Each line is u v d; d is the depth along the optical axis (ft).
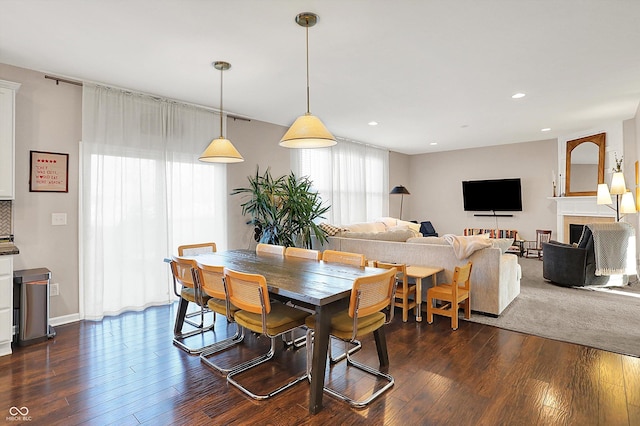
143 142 12.70
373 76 11.49
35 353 8.92
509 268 12.86
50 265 10.94
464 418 6.23
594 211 19.86
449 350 9.12
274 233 15.03
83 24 8.04
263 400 6.82
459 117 16.93
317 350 6.48
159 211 13.00
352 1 7.21
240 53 9.64
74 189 11.41
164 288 13.10
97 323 11.17
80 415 6.31
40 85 10.74
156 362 8.46
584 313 12.01
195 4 7.26
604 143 18.98
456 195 27.25
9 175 9.33
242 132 16.28
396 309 12.64
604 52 9.80
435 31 8.54
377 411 6.47
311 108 15.19
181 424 6.09
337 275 7.72
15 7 7.30
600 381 7.50
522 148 24.09
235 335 10.13
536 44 9.27
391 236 14.38
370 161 24.40
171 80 11.65
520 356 8.75
